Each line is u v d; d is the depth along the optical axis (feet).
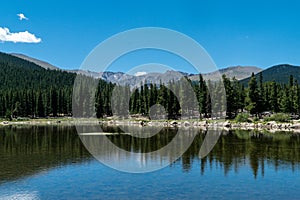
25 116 474.90
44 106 471.62
